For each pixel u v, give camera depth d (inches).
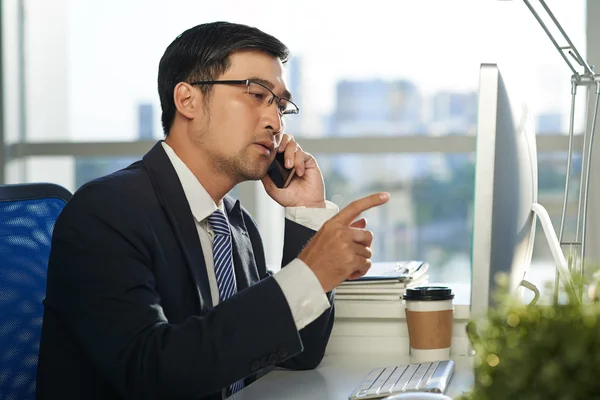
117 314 48.0
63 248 51.1
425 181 123.3
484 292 45.4
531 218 58.5
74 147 135.0
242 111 58.2
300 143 126.2
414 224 123.9
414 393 43.4
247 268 63.5
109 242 50.0
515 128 51.0
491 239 45.4
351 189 125.6
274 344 45.8
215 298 57.7
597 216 109.4
